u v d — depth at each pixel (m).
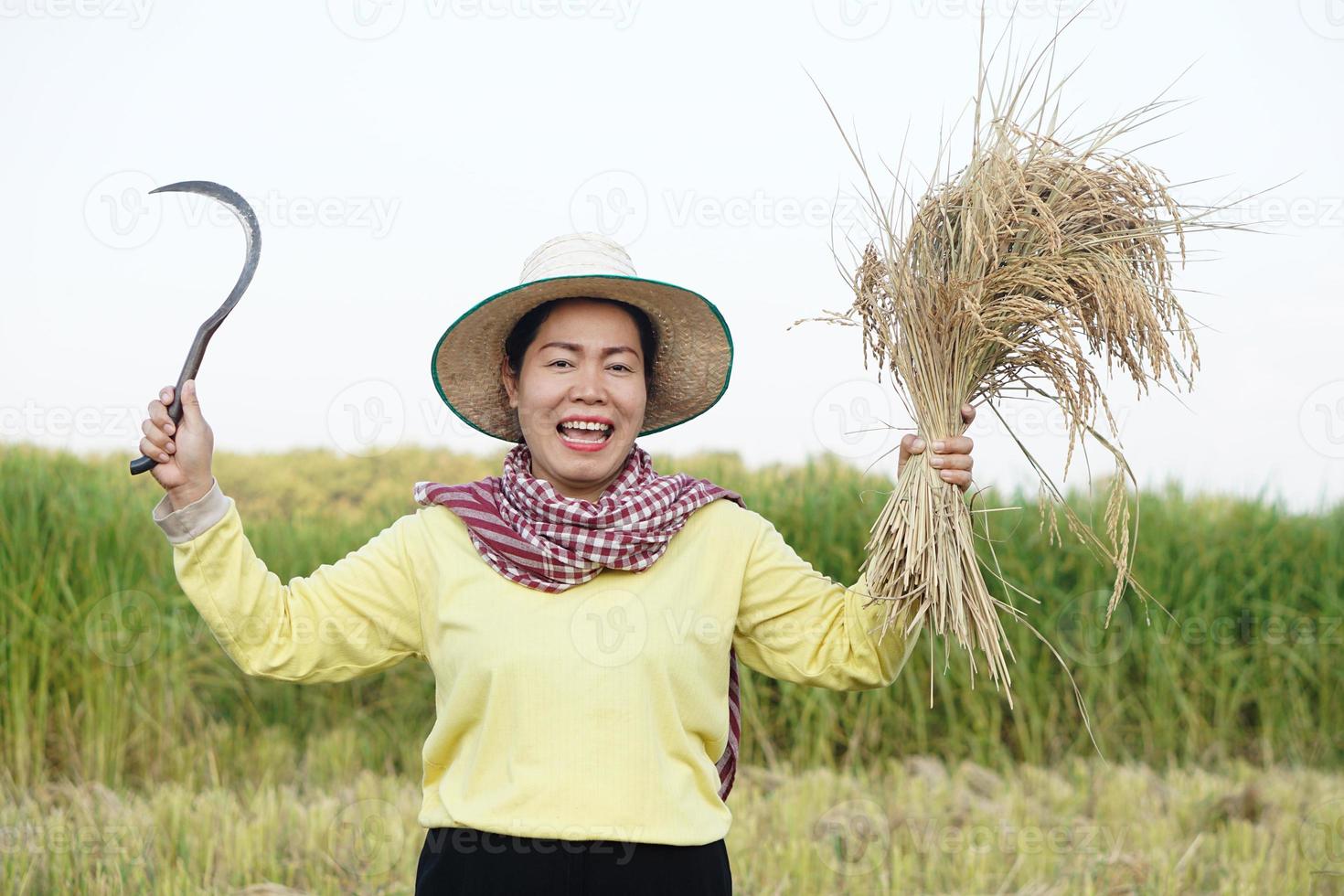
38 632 6.20
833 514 7.12
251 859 4.62
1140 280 2.41
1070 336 2.36
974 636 2.50
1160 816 5.44
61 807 5.47
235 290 2.33
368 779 5.92
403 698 6.83
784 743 6.80
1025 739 6.63
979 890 4.41
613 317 2.46
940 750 6.77
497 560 2.34
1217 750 6.84
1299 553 7.48
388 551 2.46
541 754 2.24
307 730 6.71
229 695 6.66
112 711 6.21
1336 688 7.11
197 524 2.29
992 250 2.43
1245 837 4.90
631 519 2.33
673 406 2.81
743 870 4.59
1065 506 2.60
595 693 2.25
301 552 7.30
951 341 2.46
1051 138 2.54
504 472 2.50
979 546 7.07
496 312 2.52
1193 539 7.39
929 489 2.45
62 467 7.43
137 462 2.26
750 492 7.44
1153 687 6.96
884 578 2.45
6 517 6.60
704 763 2.37
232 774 6.20
